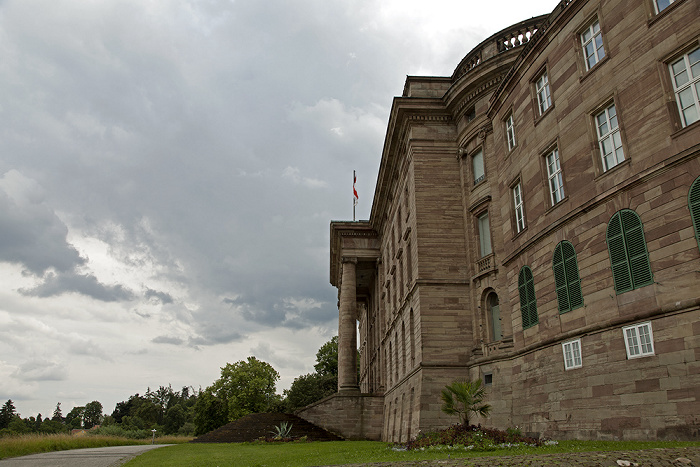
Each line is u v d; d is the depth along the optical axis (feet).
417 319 112.16
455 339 107.14
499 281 98.48
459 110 118.62
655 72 55.93
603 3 64.64
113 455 93.50
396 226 152.05
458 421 100.53
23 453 98.84
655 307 52.49
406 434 115.55
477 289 107.55
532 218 79.36
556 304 70.13
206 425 316.40
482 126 109.50
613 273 58.80
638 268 55.31
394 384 148.05
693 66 52.34
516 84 87.15
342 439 152.35
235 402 301.02
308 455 77.56
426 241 113.70
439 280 111.04
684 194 50.80
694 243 49.29
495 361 95.76
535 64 80.33
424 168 118.62
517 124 86.38
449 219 115.44
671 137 53.16
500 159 94.02
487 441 63.46
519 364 80.28
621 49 61.00
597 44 66.49
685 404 47.96
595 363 60.39
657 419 50.72
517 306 82.79
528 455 42.86
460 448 62.23
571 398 64.28
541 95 79.82
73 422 616.80
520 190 86.94
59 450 114.42
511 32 111.45
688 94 52.65
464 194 114.83
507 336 94.02
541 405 71.36
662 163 53.26
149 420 518.37
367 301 258.98
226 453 90.12
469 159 115.65
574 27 70.18
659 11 57.00
